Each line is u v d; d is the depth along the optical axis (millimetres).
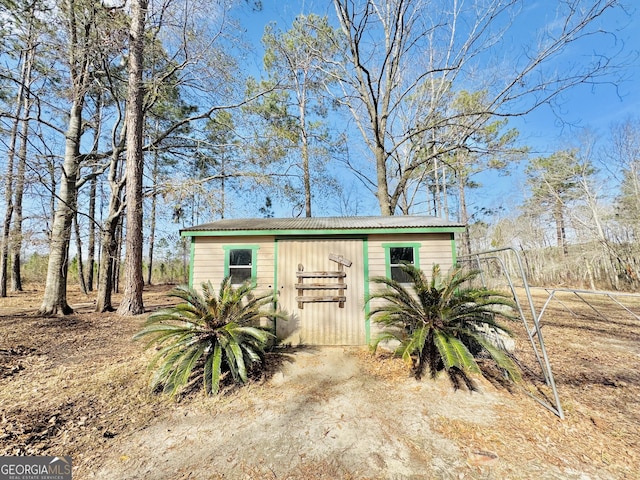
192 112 13172
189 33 9242
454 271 5082
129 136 9070
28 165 8172
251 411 3611
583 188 18016
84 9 8312
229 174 11086
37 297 12859
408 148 14164
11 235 9250
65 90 9023
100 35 8469
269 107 14180
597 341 6570
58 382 4289
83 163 9633
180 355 4164
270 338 5895
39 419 3271
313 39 12828
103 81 10695
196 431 3193
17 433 2984
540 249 21125
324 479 2514
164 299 13766
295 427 3277
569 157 18375
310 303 6227
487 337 5145
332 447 2934
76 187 9648
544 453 2781
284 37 14078
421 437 3074
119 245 12352
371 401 3850
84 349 5852
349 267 6301
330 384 4367
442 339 4203
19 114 10625
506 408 3633
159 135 11734
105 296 9617
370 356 5480
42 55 8844
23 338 6145
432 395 3980
